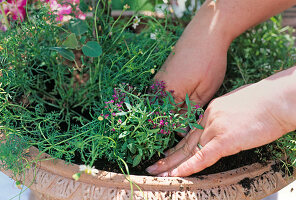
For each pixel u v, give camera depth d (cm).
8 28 109
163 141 99
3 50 106
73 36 99
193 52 104
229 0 106
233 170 89
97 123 100
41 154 90
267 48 141
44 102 116
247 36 144
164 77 106
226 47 108
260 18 110
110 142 93
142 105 95
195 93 106
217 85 108
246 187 88
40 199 99
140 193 83
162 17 137
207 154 85
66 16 126
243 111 84
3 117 96
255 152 98
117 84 109
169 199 83
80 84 125
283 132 83
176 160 93
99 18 115
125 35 124
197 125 89
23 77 110
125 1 114
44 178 87
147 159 98
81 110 117
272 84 84
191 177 86
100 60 117
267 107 81
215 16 106
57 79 124
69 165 87
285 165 93
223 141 84
